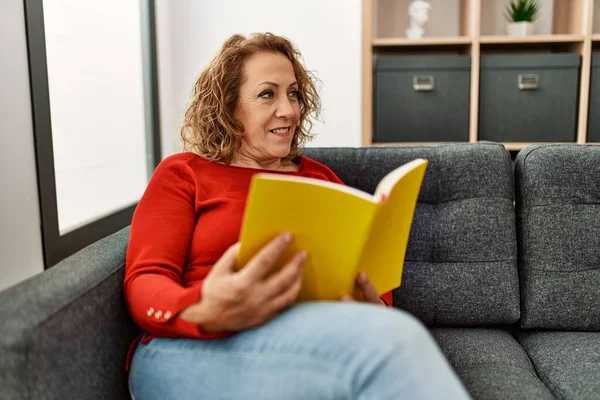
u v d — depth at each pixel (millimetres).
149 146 2488
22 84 1368
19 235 1338
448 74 2262
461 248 1431
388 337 738
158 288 923
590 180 1424
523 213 1458
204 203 1152
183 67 2633
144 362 943
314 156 1524
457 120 2287
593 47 2424
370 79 2271
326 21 2576
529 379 1167
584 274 1406
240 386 824
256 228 792
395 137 2318
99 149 2023
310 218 808
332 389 754
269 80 1208
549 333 1427
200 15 2600
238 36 1301
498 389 1114
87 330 893
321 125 2648
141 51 2420
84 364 875
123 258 1097
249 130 1235
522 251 1460
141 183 2461
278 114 1214
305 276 866
